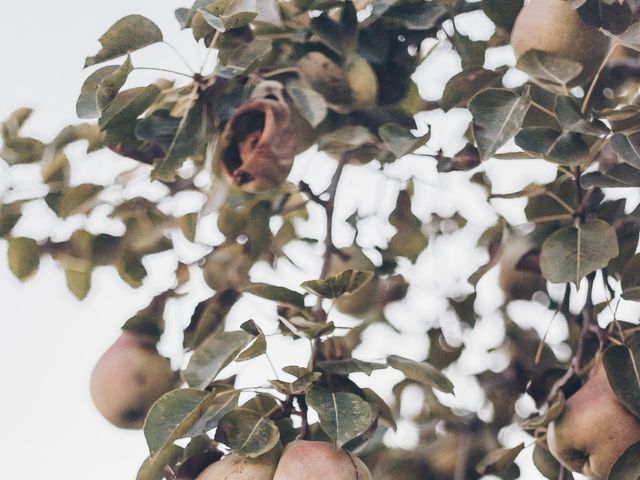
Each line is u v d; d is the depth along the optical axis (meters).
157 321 1.27
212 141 1.16
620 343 1.08
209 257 1.26
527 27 1.17
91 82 1.18
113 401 1.28
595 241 1.09
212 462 1.07
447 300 1.36
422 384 1.38
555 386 1.12
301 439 1.06
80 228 1.29
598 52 1.17
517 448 1.15
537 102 1.18
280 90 1.17
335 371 1.05
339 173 1.23
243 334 1.07
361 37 1.22
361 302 1.33
